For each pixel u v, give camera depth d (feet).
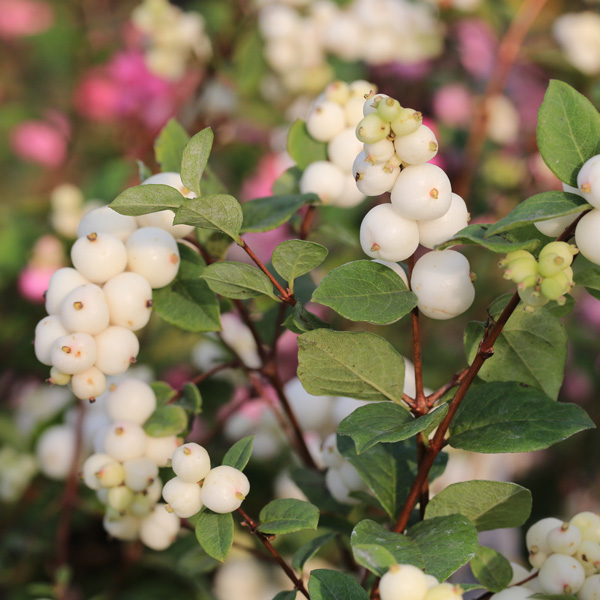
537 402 1.36
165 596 1.86
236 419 1.91
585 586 1.34
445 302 1.32
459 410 1.38
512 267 1.25
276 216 1.54
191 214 1.33
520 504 1.35
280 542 1.84
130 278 1.41
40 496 2.02
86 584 1.90
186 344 2.35
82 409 1.81
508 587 1.37
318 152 1.59
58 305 1.41
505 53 2.50
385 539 1.30
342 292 1.32
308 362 1.34
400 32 2.54
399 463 1.44
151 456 1.49
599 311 2.58
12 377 2.48
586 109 1.30
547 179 2.49
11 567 1.94
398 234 1.30
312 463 1.64
